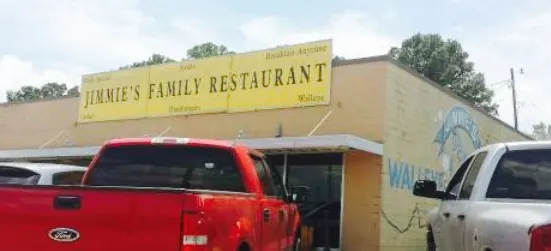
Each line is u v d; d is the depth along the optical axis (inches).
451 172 754.2
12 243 215.6
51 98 911.0
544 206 185.8
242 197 246.4
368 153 606.5
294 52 672.4
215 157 277.9
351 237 603.2
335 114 634.8
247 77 705.0
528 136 1083.3
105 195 209.0
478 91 1637.6
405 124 649.6
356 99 625.9
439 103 735.1
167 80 775.1
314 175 637.9
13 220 215.9
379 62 620.4
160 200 204.5
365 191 603.8
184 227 201.8
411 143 660.1
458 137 783.7
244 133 693.9
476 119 847.7
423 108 693.3
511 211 190.5
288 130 662.5
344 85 636.1
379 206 594.6
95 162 284.4
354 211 606.5
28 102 940.6
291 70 671.8
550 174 217.0
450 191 296.5
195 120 741.3
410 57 1653.5
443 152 737.0
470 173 257.1
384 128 606.9
